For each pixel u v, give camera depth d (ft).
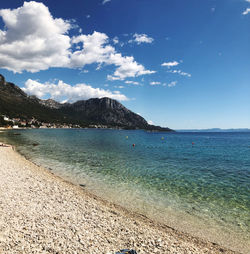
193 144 238.68
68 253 23.49
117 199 48.73
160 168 86.74
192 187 60.29
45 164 89.35
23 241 24.97
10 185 50.06
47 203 40.06
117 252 24.04
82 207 40.24
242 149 178.40
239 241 32.09
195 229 35.40
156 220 38.11
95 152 135.74
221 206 46.21
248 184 63.87
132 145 198.80
